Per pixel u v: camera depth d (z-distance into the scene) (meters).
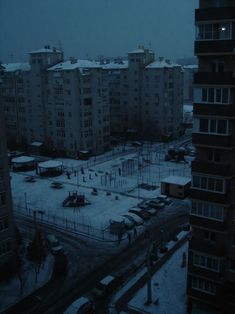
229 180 34.31
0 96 45.44
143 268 47.66
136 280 44.81
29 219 64.81
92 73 105.75
